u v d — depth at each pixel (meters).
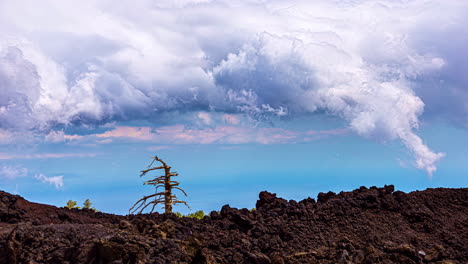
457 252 8.65
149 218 9.76
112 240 6.98
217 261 7.58
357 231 9.52
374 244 8.81
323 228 9.60
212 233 8.75
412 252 8.13
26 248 7.00
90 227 8.02
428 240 9.33
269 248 8.38
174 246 7.29
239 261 7.68
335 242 8.80
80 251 6.83
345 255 8.05
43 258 6.85
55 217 9.31
